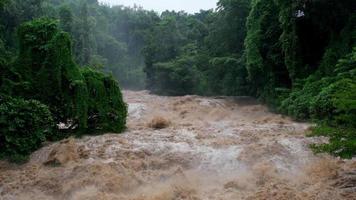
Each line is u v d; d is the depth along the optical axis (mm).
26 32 19094
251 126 21328
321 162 15070
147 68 62188
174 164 15359
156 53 61219
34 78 18875
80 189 13305
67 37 18859
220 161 15469
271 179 13945
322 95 20969
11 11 37156
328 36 28469
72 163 15320
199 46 59219
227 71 43031
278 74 32469
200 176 14594
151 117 28344
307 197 12328
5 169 15273
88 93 19062
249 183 13781
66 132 18984
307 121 23578
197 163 15406
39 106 17203
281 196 12484
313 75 25781
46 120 17328
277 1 28641
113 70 80812
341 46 24812
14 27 37594
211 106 34406
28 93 18641
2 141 16172
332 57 25047
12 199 12945
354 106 11492
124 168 14641
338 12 26109
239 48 44562
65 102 18844
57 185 13719
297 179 14023
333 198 12164
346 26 25156
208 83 48000
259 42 32656
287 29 28266
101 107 19297
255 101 37812
